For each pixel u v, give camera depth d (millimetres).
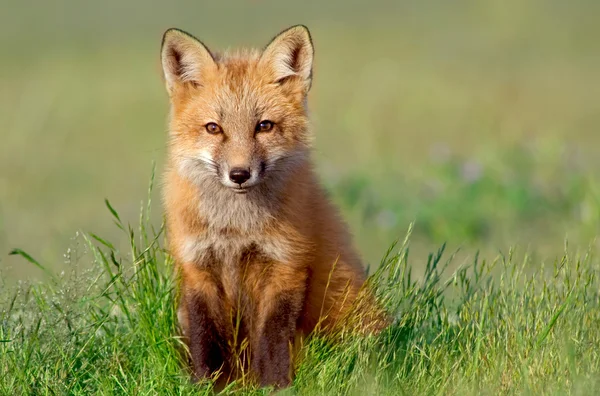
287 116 9734
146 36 49906
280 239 9266
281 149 9562
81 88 35625
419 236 17562
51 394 8328
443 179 19750
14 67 41094
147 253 9570
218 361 9414
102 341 9211
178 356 9258
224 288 9516
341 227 10016
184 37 9789
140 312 9133
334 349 9062
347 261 9883
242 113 9523
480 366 8516
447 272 14031
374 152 24875
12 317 9617
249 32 48969
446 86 34094
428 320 9523
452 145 26906
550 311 9031
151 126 30438
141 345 9141
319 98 32281
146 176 24328
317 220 9656
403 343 9148
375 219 18578
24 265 15078
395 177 21219
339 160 24750
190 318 9297
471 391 8023
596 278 10242
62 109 32375
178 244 9398
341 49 42531
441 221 17547
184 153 9586
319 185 10062
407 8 54625
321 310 9523
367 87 33625
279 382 9133
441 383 8297
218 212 9266
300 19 53062
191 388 8719
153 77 37062
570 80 36000
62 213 19781
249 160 9227
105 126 30562
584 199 17906
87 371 8773
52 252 15250
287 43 9852
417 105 31406
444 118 30281
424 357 8812
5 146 27734
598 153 24797
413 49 42812
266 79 9812
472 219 17391
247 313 9594
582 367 8234
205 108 9602
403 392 7902
